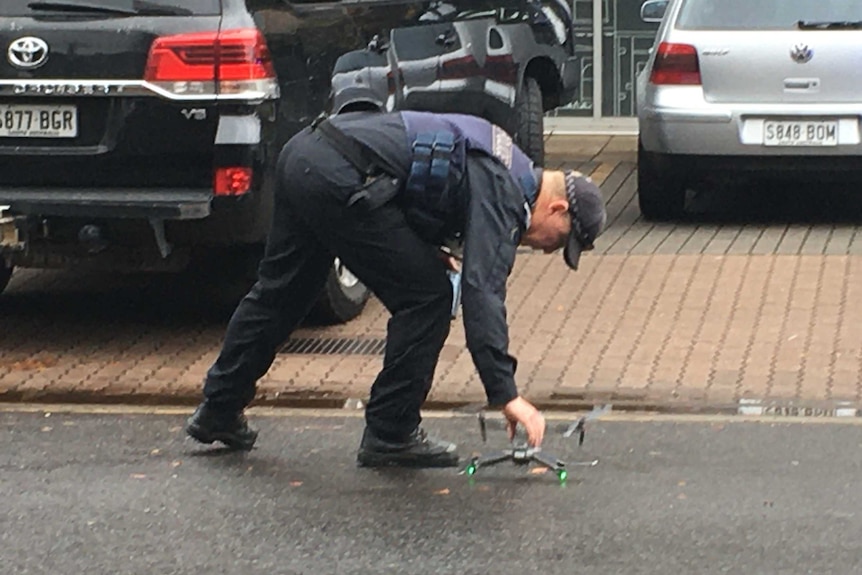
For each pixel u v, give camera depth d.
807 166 10.70
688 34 10.78
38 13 7.67
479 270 5.57
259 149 7.62
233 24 7.59
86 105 7.68
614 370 7.77
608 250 10.41
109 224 7.62
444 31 9.41
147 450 6.51
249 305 6.20
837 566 5.17
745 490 5.96
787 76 10.61
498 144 5.73
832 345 8.16
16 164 7.74
